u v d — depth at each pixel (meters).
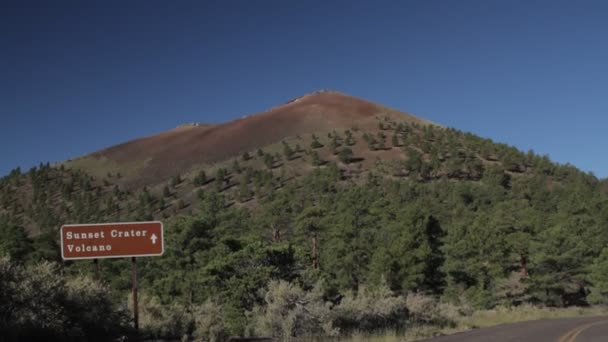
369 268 45.75
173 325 15.82
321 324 16.47
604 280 45.41
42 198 160.25
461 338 17.28
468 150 158.75
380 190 104.69
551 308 44.50
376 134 194.88
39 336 11.51
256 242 25.67
